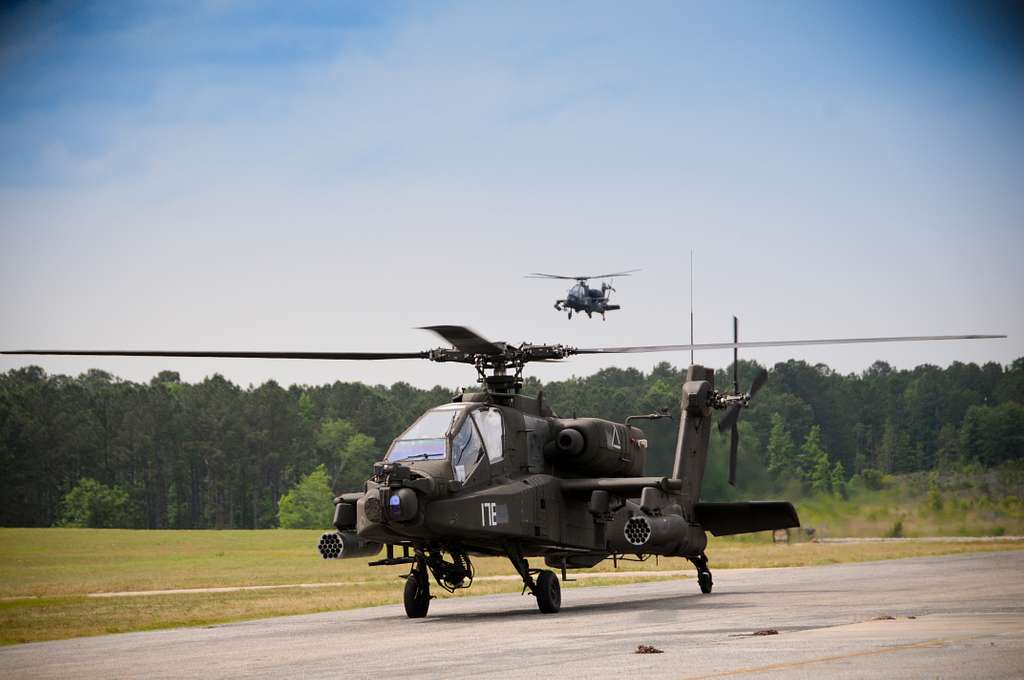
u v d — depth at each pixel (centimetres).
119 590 7006
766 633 2778
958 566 6334
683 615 3547
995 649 2339
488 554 3934
